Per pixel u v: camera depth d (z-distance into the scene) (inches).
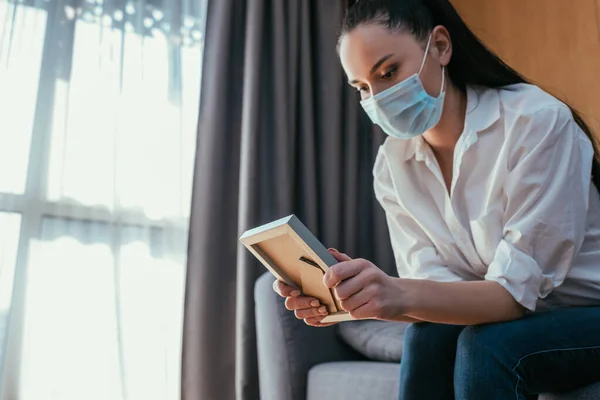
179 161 93.1
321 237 98.0
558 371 34.0
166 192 91.9
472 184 45.2
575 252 39.3
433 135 48.9
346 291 35.2
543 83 98.0
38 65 86.3
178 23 97.5
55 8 88.8
